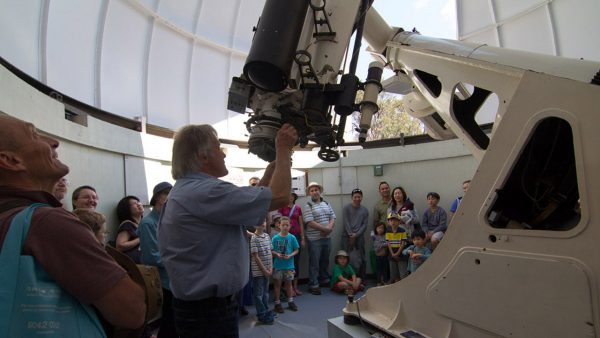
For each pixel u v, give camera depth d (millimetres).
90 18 4082
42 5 3457
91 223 2072
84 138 3402
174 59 5289
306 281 5848
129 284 965
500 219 1376
